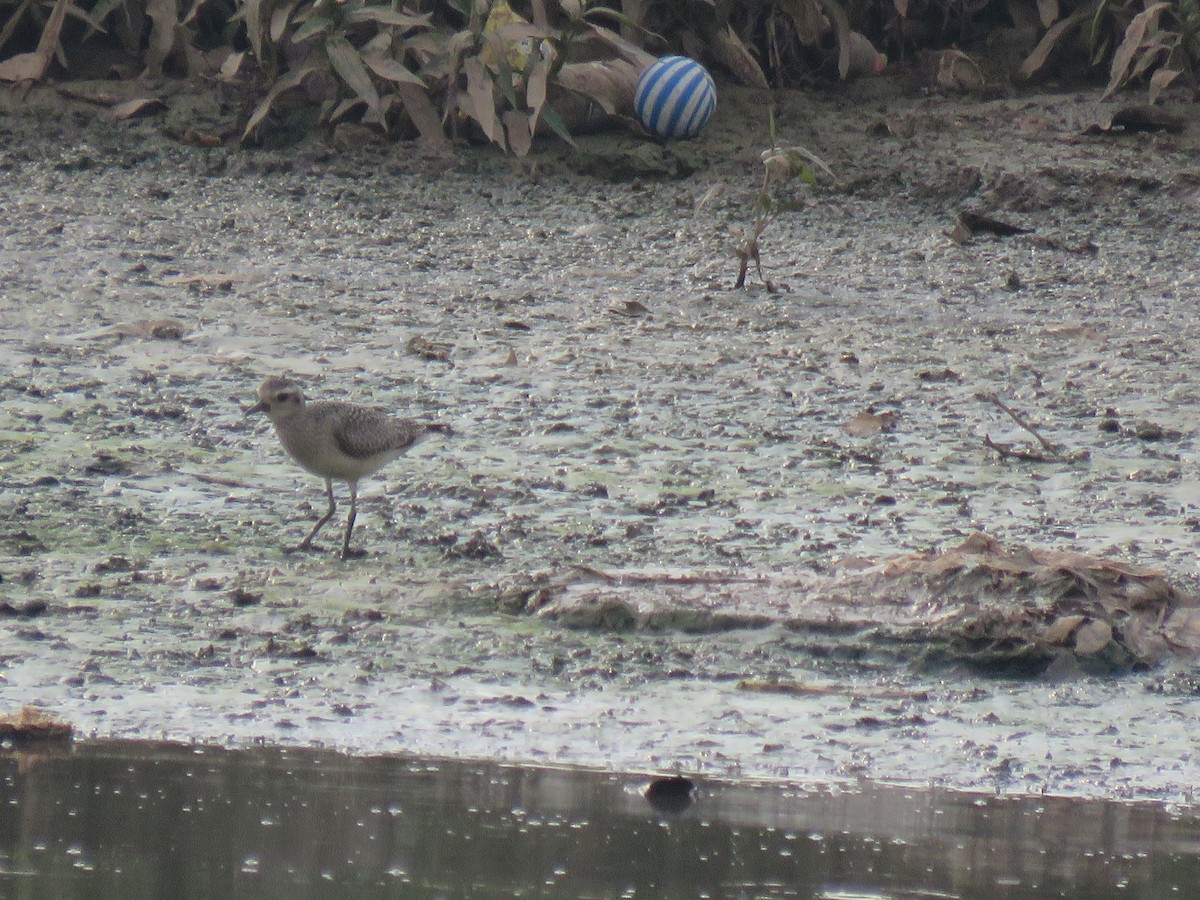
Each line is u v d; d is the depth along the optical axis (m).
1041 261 20.61
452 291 18.34
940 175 23.22
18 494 11.60
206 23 26.16
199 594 10.03
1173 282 19.86
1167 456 13.66
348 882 6.71
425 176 23.19
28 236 19.53
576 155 23.64
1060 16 28.14
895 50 28.39
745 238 20.86
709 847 7.21
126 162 23.11
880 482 12.76
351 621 9.74
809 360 16.14
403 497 11.98
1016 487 12.74
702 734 8.53
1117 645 9.62
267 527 11.27
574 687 9.04
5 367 14.66
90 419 13.41
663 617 9.81
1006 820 7.65
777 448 13.51
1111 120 24.95
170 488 11.98
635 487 12.41
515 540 11.16
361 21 23.59
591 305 17.98
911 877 6.96
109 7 25.11
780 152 18.86
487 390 14.80
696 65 24.17
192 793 7.58
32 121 23.92
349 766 7.98
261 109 23.42
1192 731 8.84
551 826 7.37
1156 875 7.06
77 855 6.89
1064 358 16.58
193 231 20.39
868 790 7.97
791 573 10.46
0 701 8.47
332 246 20.09
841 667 9.48
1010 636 9.58
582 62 24.19
